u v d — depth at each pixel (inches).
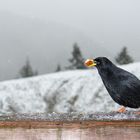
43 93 1038.4
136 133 148.9
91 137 149.6
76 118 150.6
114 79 242.7
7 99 1026.7
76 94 1001.5
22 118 152.0
